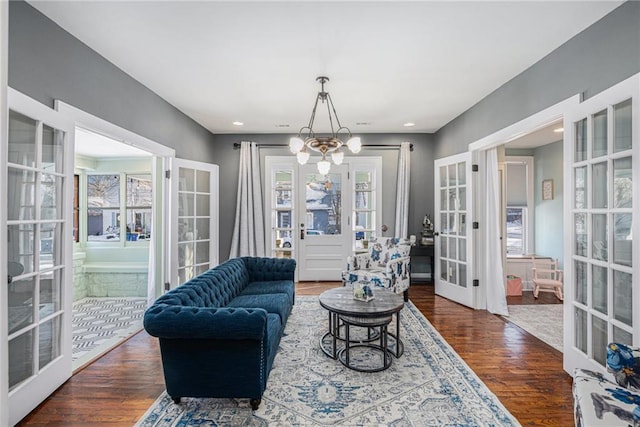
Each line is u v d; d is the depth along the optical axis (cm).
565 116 239
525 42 241
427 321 346
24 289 195
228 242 526
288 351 271
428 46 247
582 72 225
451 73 296
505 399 203
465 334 310
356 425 179
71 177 228
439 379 226
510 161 543
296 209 530
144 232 528
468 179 393
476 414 188
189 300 215
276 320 249
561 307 399
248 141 523
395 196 529
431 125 477
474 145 381
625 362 140
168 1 194
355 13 206
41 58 204
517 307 399
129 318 372
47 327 212
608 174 202
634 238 184
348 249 534
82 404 200
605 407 121
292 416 186
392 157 528
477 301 389
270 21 214
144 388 217
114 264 498
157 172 398
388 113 417
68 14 206
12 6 185
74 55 232
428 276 529
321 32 228
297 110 404
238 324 177
